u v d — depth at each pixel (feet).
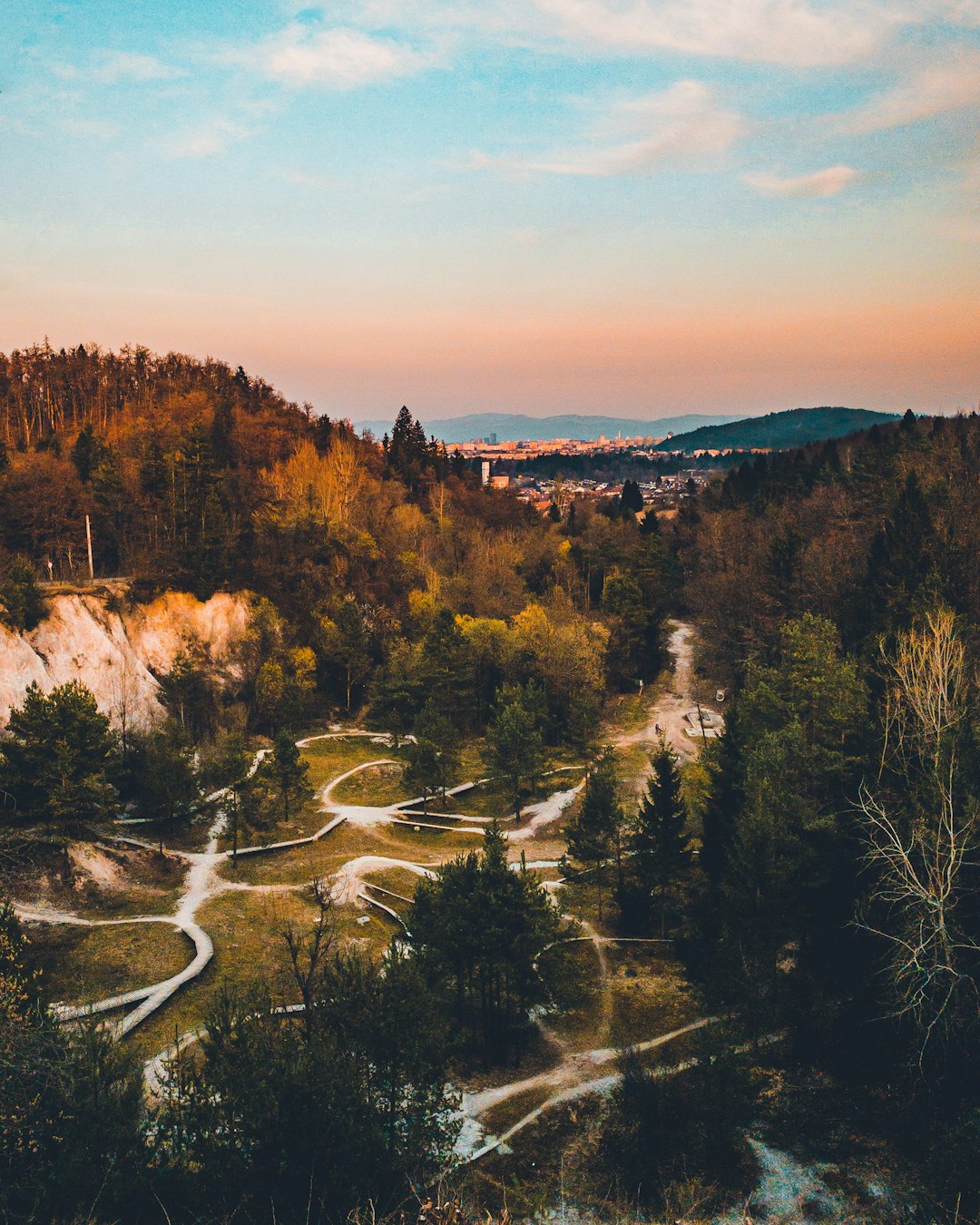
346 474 450.71
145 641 304.91
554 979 163.02
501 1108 124.06
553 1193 102.73
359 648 354.95
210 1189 71.41
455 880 142.31
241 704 321.73
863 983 124.26
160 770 229.45
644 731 321.73
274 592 368.07
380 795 278.87
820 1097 115.24
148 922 185.57
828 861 137.18
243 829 232.53
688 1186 98.27
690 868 193.88
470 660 341.41
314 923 189.47
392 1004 95.71
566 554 454.40
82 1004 145.28
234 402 540.11
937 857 107.86
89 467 354.74
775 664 299.79
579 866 216.54
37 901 185.47
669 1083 116.16
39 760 196.03
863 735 149.07
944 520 273.54
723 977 137.59
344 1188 71.77
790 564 296.51
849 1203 94.68
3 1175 70.44
